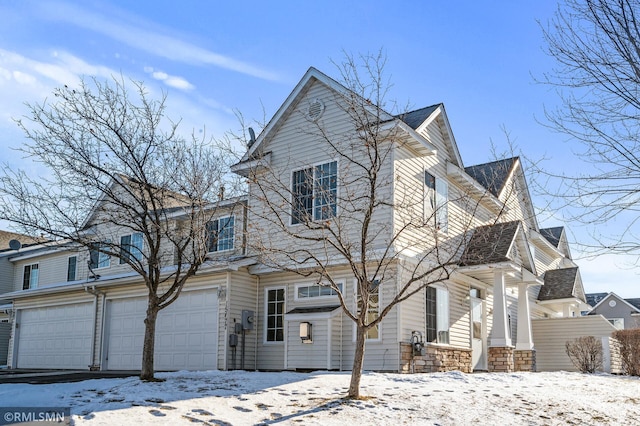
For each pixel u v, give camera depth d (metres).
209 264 17.83
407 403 10.58
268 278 18.30
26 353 24.91
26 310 25.53
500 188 22.25
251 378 12.75
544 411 11.01
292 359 16.83
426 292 17.19
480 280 20.64
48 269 29.62
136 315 20.64
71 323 23.05
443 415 10.05
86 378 14.10
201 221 14.12
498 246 18.69
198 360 17.89
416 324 16.31
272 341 17.81
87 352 21.95
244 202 18.59
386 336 15.65
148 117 15.02
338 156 17.09
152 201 13.70
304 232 17.31
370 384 12.10
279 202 18.03
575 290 28.42
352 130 16.89
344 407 10.00
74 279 27.56
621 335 19.25
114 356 20.95
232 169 18.80
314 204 17.23
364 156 16.56
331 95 17.73
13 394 10.30
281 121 18.64
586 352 19.61
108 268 24.53
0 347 30.72
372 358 15.76
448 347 17.80
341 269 16.78
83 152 13.66
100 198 14.17
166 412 9.17
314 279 17.22
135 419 8.71
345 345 16.31
